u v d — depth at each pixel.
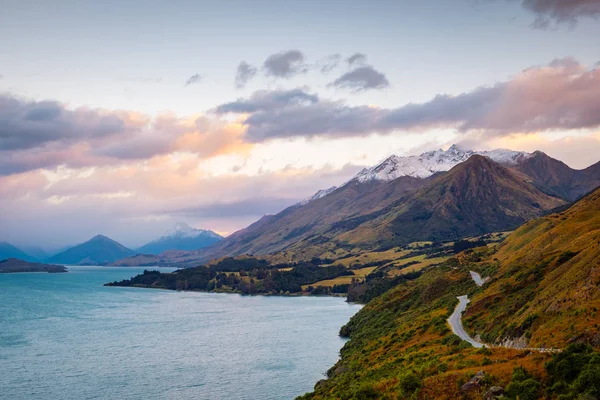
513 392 53.25
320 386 114.50
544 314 79.25
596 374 48.66
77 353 172.88
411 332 122.81
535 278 111.31
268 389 127.31
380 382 77.25
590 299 71.81
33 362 159.12
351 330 198.50
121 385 132.62
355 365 117.69
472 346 87.94
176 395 123.69
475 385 57.91
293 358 161.25
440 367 69.31
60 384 133.75
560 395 49.31
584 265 84.75
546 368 54.72
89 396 123.62
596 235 115.06
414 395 62.22
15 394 125.31
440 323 115.69
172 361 159.75
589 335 60.28
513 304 99.81
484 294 124.56
